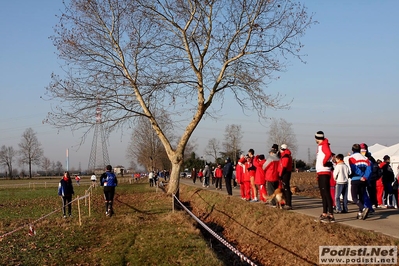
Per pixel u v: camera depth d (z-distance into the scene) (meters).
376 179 14.05
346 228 9.59
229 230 14.94
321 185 10.59
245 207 15.65
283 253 10.24
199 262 9.41
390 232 9.10
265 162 14.79
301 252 9.66
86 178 85.50
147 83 22.78
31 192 39.53
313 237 9.71
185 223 14.68
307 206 15.13
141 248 11.09
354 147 11.59
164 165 81.56
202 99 24.39
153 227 14.23
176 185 25.69
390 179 14.91
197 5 22.22
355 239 8.70
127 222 15.54
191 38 22.50
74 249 11.41
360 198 11.57
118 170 110.19
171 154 25.70
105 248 11.40
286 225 11.38
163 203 22.12
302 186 35.28
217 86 24.09
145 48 22.83
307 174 60.91
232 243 13.23
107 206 18.03
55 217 18.05
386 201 15.45
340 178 12.74
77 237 13.06
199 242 11.48
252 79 22.58
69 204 18.11
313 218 11.13
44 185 55.50
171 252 10.43
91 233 13.75
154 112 25.50
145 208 20.44
